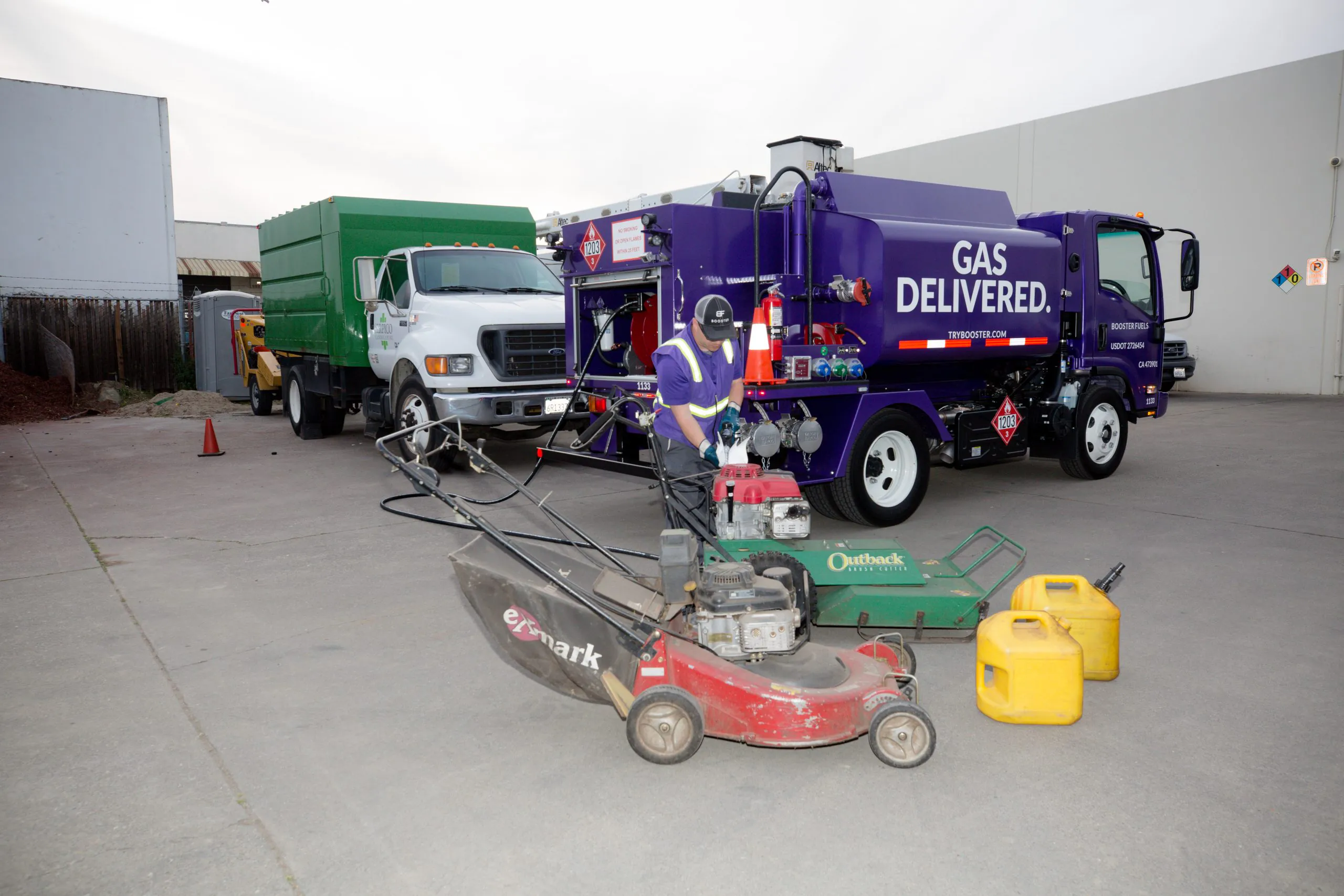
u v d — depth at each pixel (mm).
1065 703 3779
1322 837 2938
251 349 18688
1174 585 5734
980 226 7840
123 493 9516
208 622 5316
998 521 7570
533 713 4031
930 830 3027
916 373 7938
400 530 7699
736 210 6863
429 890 2736
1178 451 11141
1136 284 9586
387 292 11391
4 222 21922
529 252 12844
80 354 21594
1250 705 3975
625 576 4410
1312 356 18188
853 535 7141
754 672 3631
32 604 5695
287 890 2742
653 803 3246
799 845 2957
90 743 3746
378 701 4168
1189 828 3006
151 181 23531
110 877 2814
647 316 7574
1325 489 8656
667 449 5082
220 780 3428
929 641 4805
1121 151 20641
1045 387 8945
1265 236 18594
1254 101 18422
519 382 10148
